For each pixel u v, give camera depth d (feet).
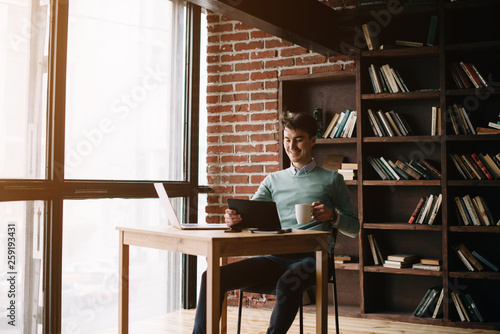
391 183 12.42
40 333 9.86
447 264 11.82
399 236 13.28
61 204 10.06
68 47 10.50
